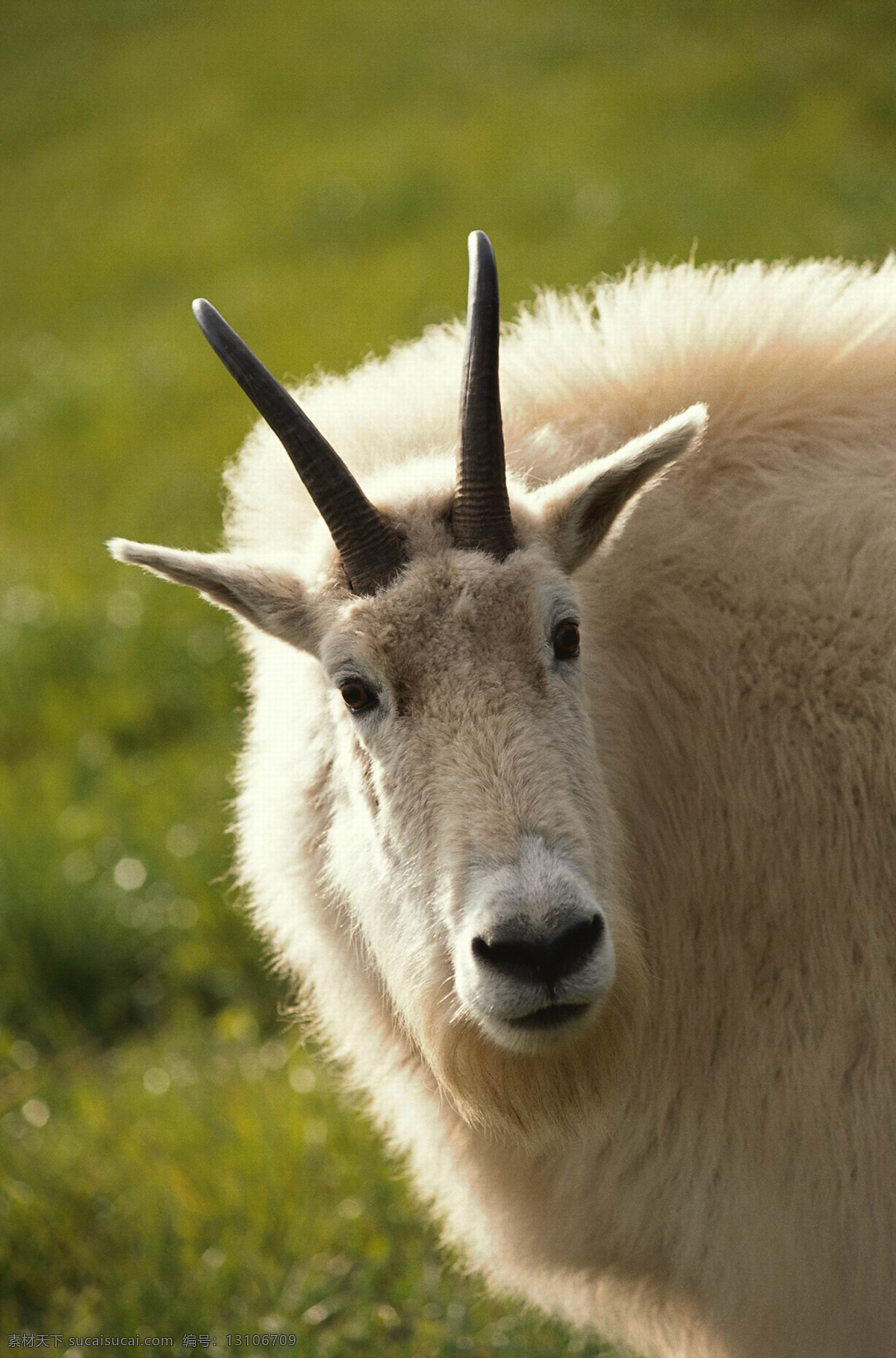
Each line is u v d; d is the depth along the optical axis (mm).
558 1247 11797
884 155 54250
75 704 29422
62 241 71375
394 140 70688
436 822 9430
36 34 116375
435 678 9711
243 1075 17656
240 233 65000
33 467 46312
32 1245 15359
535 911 8867
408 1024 10781
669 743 11211
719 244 47844
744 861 10828
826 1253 10594
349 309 51500
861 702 10617
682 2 83500
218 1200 15453
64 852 23203
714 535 11273
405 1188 15469
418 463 11492
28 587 35438
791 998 10656
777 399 11672
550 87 73188
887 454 11344
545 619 9898
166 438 46469
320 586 10711
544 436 11891
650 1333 12297
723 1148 10867
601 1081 10219
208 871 21672
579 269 48094
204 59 98125
